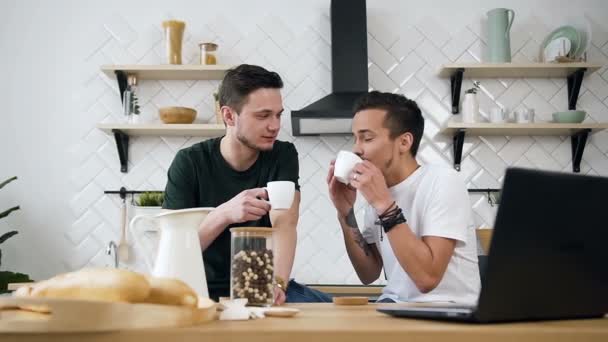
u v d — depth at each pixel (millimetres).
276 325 772
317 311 1133
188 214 1145
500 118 3137
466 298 1749
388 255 1882
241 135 2012
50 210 3238
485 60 3318
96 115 3307
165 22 3176
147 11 3359
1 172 3256
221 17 3350
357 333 691
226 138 2109
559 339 705
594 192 835
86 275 758
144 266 3145
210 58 3189
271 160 2139
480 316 801
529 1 3355
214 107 3309
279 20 3348
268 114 1996
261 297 1196
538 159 3264
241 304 951
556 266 835
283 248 1927
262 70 2027
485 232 3109
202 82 3330
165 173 3262
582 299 901
